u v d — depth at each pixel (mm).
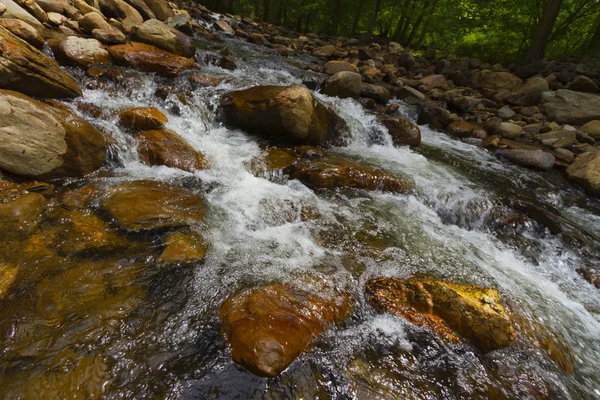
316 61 12695
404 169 6066
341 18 22969
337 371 2525
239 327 2562
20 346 2316
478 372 2705
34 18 6410
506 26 14352
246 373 2381
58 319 2529
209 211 4027
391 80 11094
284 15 26203
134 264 3105
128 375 2279
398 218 4707
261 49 12094
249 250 3566
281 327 2586
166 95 5992
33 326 2449
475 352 2848
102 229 3391
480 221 5203
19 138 3564
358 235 4168
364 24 23016
